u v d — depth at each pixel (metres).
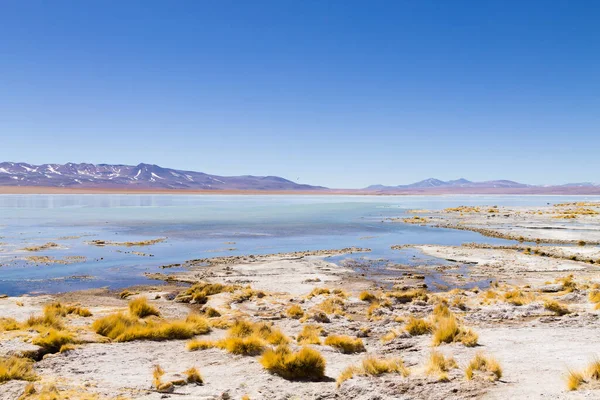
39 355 11.46
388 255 36.59
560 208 97.81
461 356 10.90
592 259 32.47
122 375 9.84
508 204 136.50
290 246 42.31
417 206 127.00
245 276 27.97
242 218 77.06
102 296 22.70
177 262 33.28
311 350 10.02
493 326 15.08
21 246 39.66
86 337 13.30
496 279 27.03
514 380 8.59
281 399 8.19
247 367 10.49
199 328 14.89
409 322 15.16
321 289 22.83
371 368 9.59
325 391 8.62
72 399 7.95
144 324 15.17
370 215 85.75
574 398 7.10
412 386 8.46
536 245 41.22
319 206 125.94
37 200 160.88
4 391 8.31
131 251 38.41
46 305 17.73
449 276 28.12
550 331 13.79
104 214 85.12
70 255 35.78
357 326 15.92
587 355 10.54
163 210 101.06
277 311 18.86
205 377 9.75
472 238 48.16
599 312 16.38
